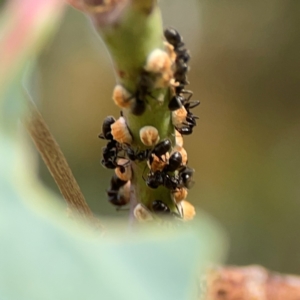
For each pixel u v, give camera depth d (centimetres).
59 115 44
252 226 40
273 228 40
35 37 7
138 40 9
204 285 8
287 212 41
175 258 6
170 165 10
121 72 9
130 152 10
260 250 39
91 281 6
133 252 7
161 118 10
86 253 7
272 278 10
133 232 7
